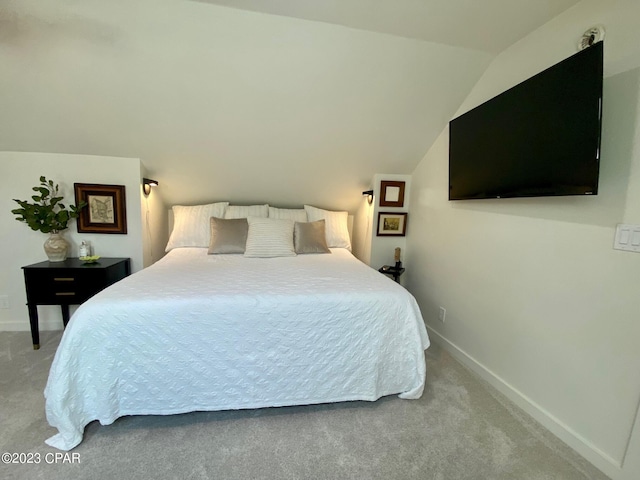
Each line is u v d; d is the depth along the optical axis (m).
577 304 1.45
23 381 1.82
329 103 2.26
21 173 2.38
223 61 1.91
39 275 2.16
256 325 1.57
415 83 2.16
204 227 2.90
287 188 3.16
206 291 1.65
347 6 1.59
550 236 1.58
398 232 3.16
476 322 2.12
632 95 1.25
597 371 1.36
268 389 1.62
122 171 2.54
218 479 1.25
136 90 2.04
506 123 1.74
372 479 1.27
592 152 1.26
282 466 1.32
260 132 2.46
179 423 1.54
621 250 1.28
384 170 3.01
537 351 1.65
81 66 1.86
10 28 1.64
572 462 1.38
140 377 1.49
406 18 1.67
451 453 1.41
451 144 2.28
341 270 2.22
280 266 2.30
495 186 1.86
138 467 1.29
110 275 2.31
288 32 1.77
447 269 2.47
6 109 2.05
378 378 1.72
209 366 1.55
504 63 1.95
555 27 1.61
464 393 1.87
